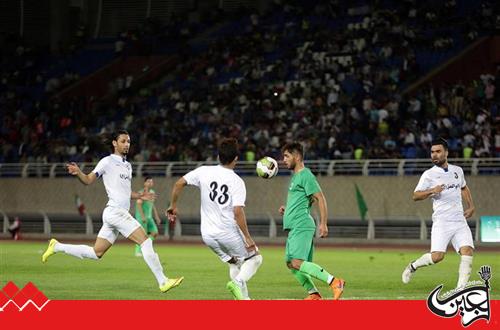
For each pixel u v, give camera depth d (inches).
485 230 1991.9
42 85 3203.7
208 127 2588.6
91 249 934.4
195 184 807.7
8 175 2662.4
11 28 3526.1
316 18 3019.2
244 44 2972.4
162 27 3316.9
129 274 1228.5
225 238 794.2
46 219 2517.2
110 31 3462.1
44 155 2691.9
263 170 871.1
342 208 2239.2
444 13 2785.4
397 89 2519.7
